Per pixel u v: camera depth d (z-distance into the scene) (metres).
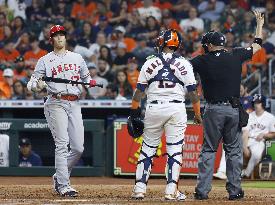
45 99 37.47
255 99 53.22
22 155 54.62
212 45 35.75
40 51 72.94
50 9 79.75
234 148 35.81
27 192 39.88
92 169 54.00
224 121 35.31
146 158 35.03
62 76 37.09
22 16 79.00
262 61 67.81
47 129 54.31
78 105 37.62
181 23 76.75
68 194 36.84
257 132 53.19
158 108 34.16
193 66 35.78
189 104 53.31
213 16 77.44
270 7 75.88
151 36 74.81
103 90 66.44
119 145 53.28
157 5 79.25
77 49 74.31
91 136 54.66
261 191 42.00
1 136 54.41
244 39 72.69
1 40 76.12
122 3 79.19
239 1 77.56
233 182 35.72
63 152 36.81
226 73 35.19
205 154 35.53
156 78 34.28
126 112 58.38
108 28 76.69
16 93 65.38
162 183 48.81
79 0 79.94
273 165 52.09
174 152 34.50
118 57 71.31
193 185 47.59
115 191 41.06
